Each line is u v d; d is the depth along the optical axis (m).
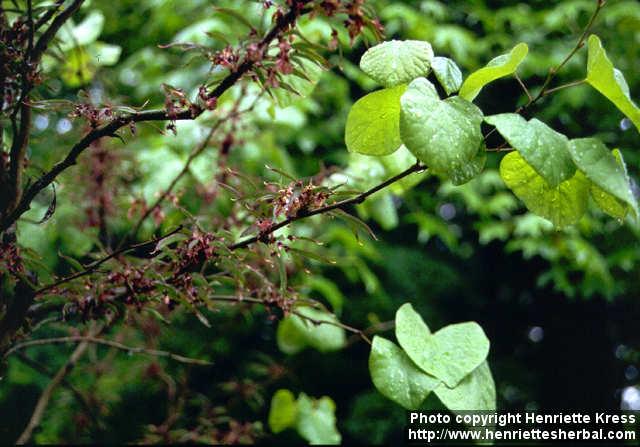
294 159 3.46
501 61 1.15
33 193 1.19
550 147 1.10
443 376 1.27
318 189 1.17
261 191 1.21
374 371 1.27
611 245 3.85
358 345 3.89
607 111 3.75
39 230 1.65
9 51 1.22
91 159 1.57
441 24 3.91
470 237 4.31
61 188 1.65
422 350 1.28
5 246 1.23
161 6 3.16
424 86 1.12
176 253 1.22
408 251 3.95
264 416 3.20
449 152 1.09
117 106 1.17
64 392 2.30
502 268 4.49
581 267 3.71
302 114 2.49
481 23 4.13
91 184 1.58
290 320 1.85
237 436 1.76
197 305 1.28
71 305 1.27
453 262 4.43
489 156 3.77
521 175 1.18
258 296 1.49
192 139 2.31
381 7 3.39
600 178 1.09
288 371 2.25
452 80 1.14
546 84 1.14
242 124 1.66
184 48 1.17
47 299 1.29
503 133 1.09
